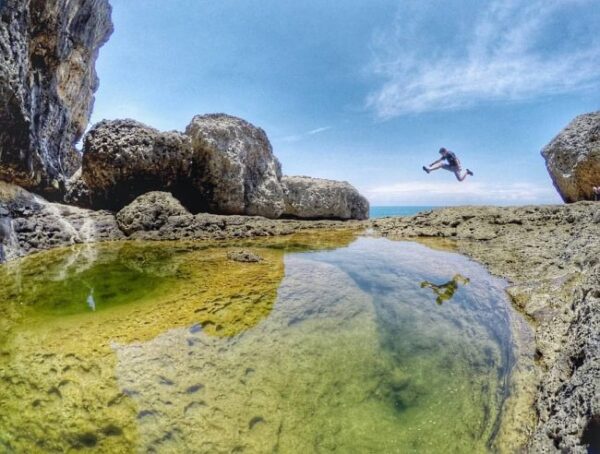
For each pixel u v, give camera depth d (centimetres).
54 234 708
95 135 920
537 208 860
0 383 276
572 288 414
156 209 832
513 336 364
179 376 289
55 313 377
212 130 1016
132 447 243
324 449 250
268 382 289
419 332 354
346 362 312
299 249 680
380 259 584
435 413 277
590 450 227
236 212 1056
